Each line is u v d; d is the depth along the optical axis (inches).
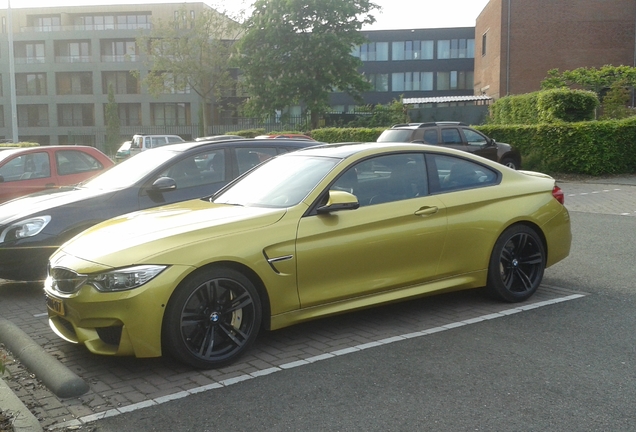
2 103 2576.3
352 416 155.3
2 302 280.1
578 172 821.9
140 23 2674.7
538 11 1552.7
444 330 219.1
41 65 2541.8
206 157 315.0
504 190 246.8
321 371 185.2
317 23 1444.4
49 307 198.2
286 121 1578.5
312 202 208.5
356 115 1797.5
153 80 1876.2
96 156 446.9
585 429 145.6
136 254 182.1
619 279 284.8
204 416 157.9
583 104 919.0
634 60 1531.7
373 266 214.5
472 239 235.3
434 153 238.8
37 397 172.7
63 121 2578.7
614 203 569.3
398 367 186.2
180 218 207.3
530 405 158.6
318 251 203.3
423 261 225.5
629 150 817.5
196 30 1809.8
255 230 196.4
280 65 1469.0
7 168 409.1
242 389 173.9
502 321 227.5
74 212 282.4
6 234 277.1
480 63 1942.7
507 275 248.1
